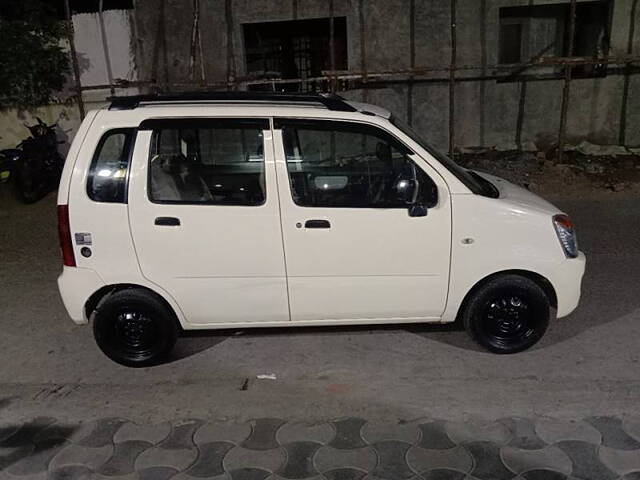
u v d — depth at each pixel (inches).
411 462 135.8
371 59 386.6
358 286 170.6
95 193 165.3
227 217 165.5
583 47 391.9
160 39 385.7
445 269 169.6
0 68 387.5
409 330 194.4
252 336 194.5
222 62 389.7
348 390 163.9
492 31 378.6
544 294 173.2
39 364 184.9
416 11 376.2
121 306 172.7
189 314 173.2
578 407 152.6
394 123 173.6
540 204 176.1
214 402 161.2
